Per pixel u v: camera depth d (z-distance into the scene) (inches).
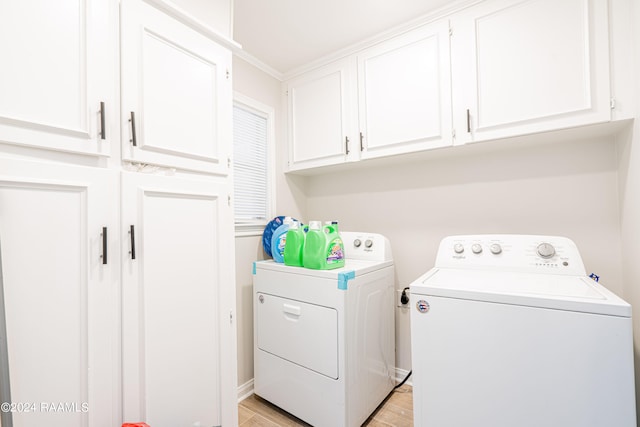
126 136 36.9
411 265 81.7
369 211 89.5
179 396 42.1
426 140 65.1
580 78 49.1
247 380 79.1
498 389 39.1
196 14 46.5
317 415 61.2
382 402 72.1
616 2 46.6
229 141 51.8
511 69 54.9
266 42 74.6
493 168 69.9
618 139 55.5
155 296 39.4
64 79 31.4
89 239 33.1
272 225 85.6
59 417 30.6
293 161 90.3
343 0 59.6
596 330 34.1
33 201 29.2
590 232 59.4
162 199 40.8
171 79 42.2
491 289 41.6
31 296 28.9
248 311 81.3
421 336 44.5
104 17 34.9
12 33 28.0
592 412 34.2
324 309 60.2
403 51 68.0
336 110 79.7
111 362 34.8
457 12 60.8
